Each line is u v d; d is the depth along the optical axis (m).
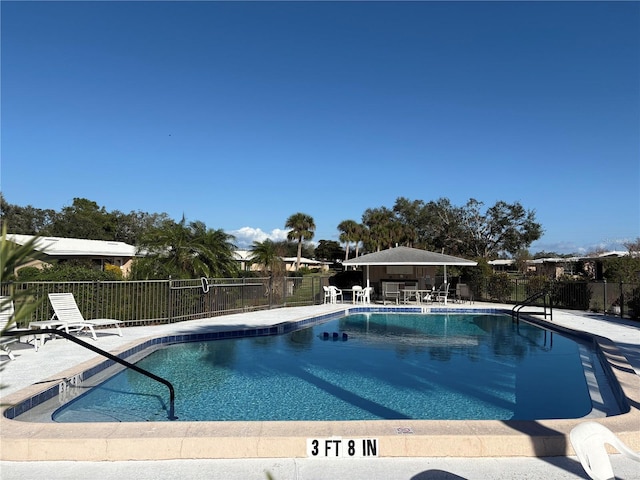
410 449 4.63
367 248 63.28
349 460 4.57
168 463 4.50
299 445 4.62
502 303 23.50
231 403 7.41
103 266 28.66
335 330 15.90
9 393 6.46
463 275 27.31
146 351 11.29
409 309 20.80
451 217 57.47
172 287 15.26
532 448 4.64
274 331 14.51
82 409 7.01
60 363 8.59
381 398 7.73
